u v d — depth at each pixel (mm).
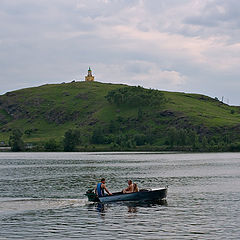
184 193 67438
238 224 42188
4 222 44094
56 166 150625
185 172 117125
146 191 58062
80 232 39406
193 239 36438
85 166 149750
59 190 74000
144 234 38344
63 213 49219
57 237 37594
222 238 36656
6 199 61625
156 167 141375
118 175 108312
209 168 133875
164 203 56438
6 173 116625
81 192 71062
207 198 61219
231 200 58906
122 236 37688
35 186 81000
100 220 44969
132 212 49625
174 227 41156
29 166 151375
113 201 56812
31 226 42062
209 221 43781
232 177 98625
